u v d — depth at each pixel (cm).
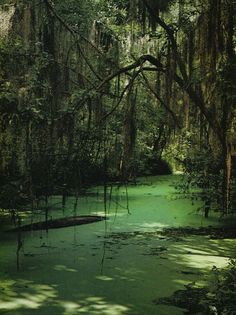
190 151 1423
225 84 1093
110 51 1291
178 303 720
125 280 827
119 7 1281
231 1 1082
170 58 1129
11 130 1020
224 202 1276
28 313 687
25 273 863
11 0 1154
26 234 1155
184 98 1161
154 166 2389
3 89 957
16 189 1038
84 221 1287
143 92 1389
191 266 908
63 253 994
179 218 1366
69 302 729
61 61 1190
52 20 1159
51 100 1033
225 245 1074
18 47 1038
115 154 1136
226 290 670
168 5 1168
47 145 1000
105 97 1328
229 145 1134
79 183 1061
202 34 1095
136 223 1301
